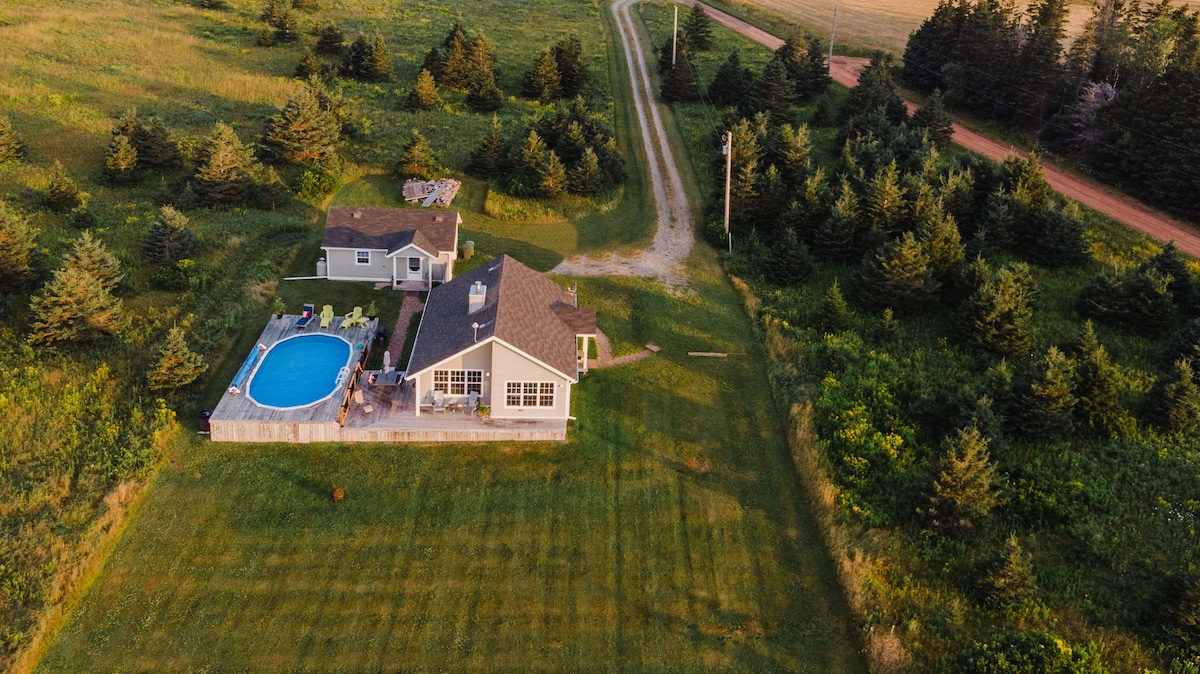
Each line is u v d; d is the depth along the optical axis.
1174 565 28.27
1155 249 49.31
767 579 28.30
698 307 45.25
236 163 51.91
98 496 29.52
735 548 29.47
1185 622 24.84
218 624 25.72
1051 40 67.31
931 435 34.66
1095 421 34.62
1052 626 25.94
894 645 25.05
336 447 32.91
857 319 43.31
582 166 56.75
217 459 31.92
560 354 34.56
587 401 36.59
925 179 50.81
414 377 33.47
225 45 81.62
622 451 33.78
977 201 52.75
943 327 42.59
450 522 29.88
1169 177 54.38
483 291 35.50
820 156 62.59
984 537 29.50
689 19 93.56
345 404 33.91
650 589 27.70
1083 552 28.75
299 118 56.41
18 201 48.59
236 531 28.95
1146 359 39.84
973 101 73.56
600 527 30.06
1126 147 57.47
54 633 25.14
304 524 29.42
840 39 99.12
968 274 43.09
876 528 29.92
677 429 35.34
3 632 24.41
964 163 54.28
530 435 33.84
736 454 34.09
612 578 28.05
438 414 34.31
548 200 56.31
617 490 31.75
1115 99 59.72
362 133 62.59
